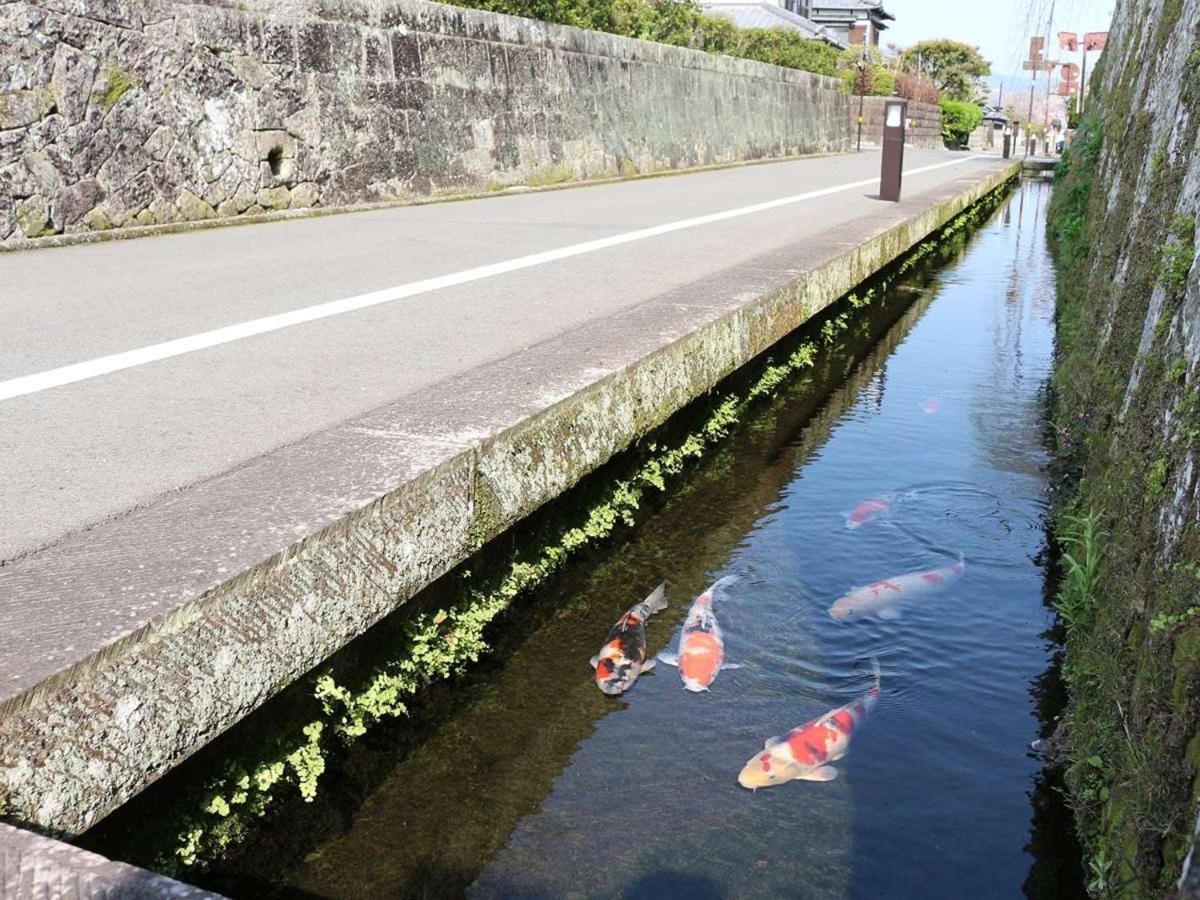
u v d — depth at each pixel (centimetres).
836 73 4562
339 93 1102
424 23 1241
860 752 343
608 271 702
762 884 281
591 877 283
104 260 735
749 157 2509
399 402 371
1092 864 267
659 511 543
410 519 288
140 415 367
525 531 412
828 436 691
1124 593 302
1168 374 314
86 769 196
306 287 630
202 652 221
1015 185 3328
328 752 307
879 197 1432
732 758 338
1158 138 581
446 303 581
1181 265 356
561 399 373
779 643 415
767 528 530
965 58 7344
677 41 2919
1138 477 331
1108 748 270
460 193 1298
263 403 381
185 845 253
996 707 372
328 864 283
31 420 361
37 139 785
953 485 599
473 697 366
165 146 897
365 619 271
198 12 918
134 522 262
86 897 161
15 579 230
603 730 351
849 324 979
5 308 559
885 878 285
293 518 261
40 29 779
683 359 489
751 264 732
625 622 412
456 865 287
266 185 1011
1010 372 875
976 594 460
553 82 1560
